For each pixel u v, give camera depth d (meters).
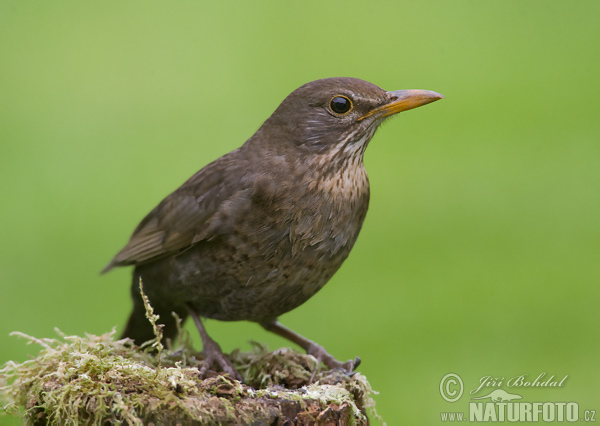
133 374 6.63
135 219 14.95
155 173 15.97
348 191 8.01
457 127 17.31
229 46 19.64
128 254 8.53
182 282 8.19
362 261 14.04
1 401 7.08
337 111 7.99
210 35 20.05
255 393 6.73
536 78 18.84
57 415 6.47
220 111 17.48
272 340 12.61
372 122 8.10
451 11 21.00
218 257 7.94
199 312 8.41
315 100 8.00
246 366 8.02
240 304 8.14
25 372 7.03
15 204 15.06
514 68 19.17
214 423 6.39
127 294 13.55
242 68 18.95
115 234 14.61
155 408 6.34
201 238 7.89
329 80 8.14
